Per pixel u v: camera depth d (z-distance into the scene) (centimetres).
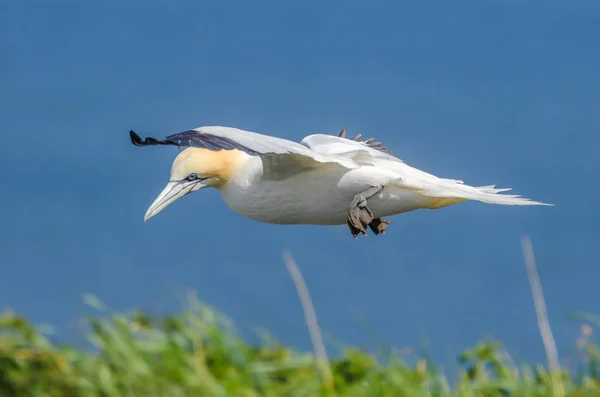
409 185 1391
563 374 1359
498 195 1408
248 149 1184
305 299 1305
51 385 1166
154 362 1236
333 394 1248
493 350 1364
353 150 1387
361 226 1382
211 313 1312
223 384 1212
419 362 1326
